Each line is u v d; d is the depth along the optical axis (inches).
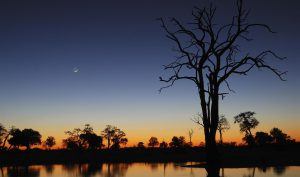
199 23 821.2
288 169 2518.5
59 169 3270.2
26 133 5565.9
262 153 3772.1
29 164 4256.9
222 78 813.9
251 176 2069.4
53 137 6924.2
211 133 812.0
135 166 3592.5
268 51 826.2
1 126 5275.6
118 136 6510.8
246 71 827.4
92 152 6102.4
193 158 4758.9
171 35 847.7
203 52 817.5
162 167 3312.0
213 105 812.0
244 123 4626.0
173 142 6323.8
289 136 5068.9
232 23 810.8
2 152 5442.9
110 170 3051.2
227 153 3747.5
